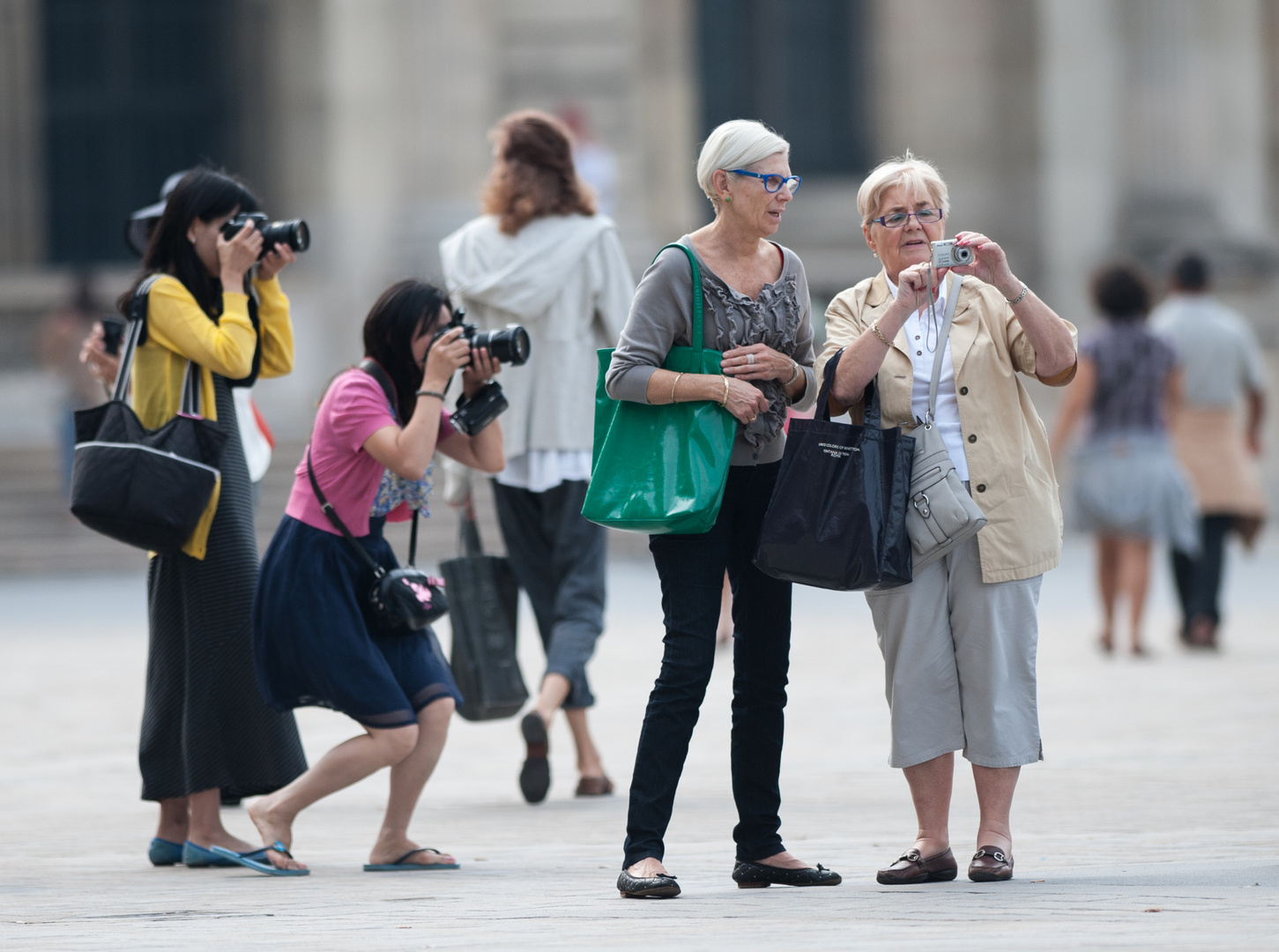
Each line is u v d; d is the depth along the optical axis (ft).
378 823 75.51
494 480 82.74
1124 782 78.95
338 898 56.65
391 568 64.69
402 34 269.64
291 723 65.98
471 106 270.46
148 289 65.21
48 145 315.17
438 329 64.03
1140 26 304.30
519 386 81.82
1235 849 60.95
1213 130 304.50
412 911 53.36
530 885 58.49
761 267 57.36
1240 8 304.71
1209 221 301.02
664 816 55.77
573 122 257.55
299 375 272.72
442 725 64.13
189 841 65.51
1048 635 147.95
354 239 270.46
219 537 65.46
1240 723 97.04
